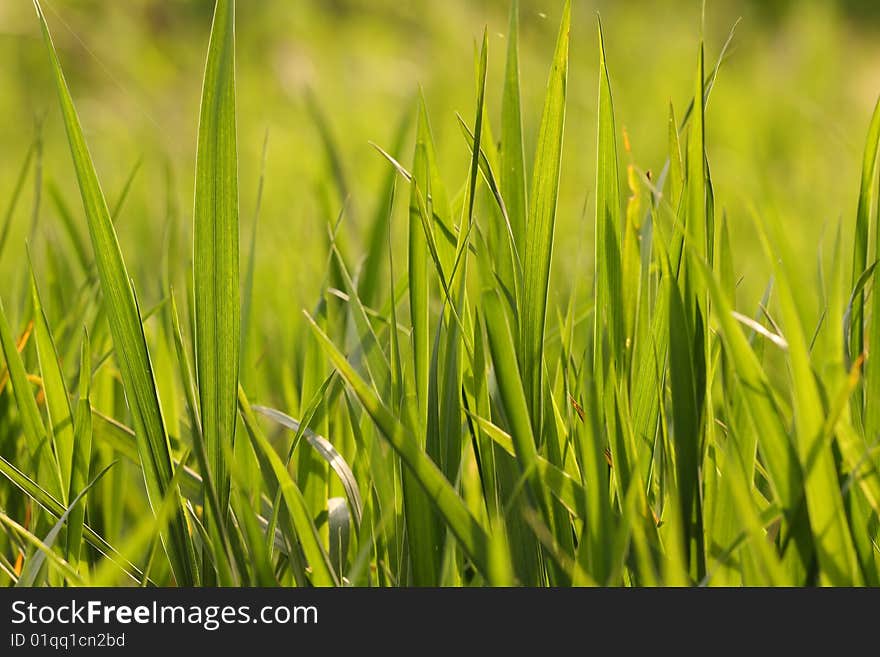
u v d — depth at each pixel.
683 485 0.88
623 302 0.90
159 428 0.89
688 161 0.89
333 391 0.94
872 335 0.89
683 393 0.88
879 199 0.89
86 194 0.88
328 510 0.92
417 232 0.90
